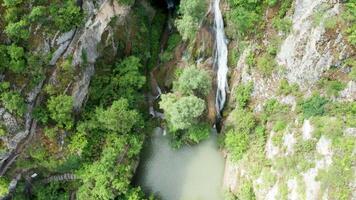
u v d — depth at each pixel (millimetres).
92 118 38500
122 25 39812
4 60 33938
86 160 38500
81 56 37469
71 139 37688
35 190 39531
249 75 38688
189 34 38062
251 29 37906
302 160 33500
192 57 40969
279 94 37281
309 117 34344
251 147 38156
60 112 35750
